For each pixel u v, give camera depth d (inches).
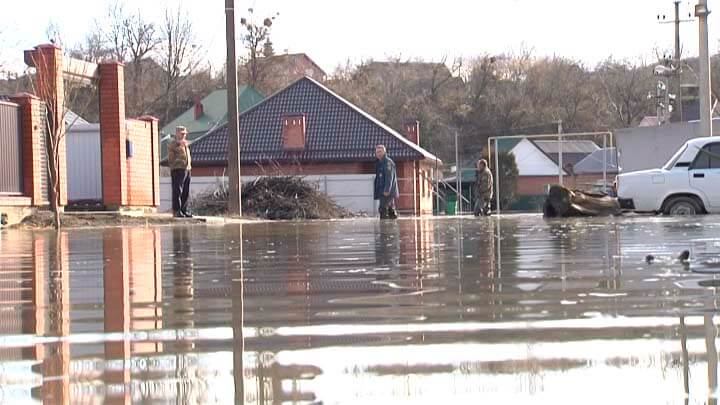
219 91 2760.8
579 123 3171.8
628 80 3127.5
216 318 160.6
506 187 2491.4
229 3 919.0
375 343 131.1
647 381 105.0
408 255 310.8
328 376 110.1
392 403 97.7
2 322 160.6
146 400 100.4
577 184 2417.6
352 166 1619.1
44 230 625.3
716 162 732.7
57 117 748.0
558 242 366.3
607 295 181.8
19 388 106.7
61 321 160.6
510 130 3154.5
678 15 1803.6
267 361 119.6
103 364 119.5
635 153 1253.1
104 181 882.1
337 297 189.0
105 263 301.3
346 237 456.8
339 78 3201.3
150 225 711.1
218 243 418.6
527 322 147.4
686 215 718.5
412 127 2037.4
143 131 959.6
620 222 592.4
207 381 108.6
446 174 2844.5
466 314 158.6
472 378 107.7
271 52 2952.8
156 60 2652.6
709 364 112.7
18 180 723.4
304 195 1129.4
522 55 3248.0
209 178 1346.0
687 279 210.5
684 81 2305.6
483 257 293.7
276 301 184.2
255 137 1668.3
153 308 177.0
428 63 3260.3
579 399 98.3
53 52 753.6
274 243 408.8
